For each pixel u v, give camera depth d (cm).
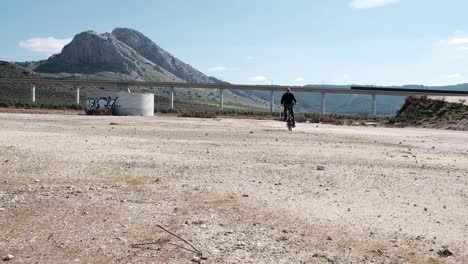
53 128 2127
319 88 13812
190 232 544
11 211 620
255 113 6725
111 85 15550
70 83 14925
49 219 588
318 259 470
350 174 979
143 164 1044
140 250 484
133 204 673
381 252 493
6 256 457
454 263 466
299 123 3975
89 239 515
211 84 15088
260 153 1318
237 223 586
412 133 2723
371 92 13138
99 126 2391
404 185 871
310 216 629
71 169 948
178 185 816
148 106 5284
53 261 452
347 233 557
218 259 463
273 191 784
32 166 962
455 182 916
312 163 1136
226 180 876
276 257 472
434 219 632
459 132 2961
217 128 2503
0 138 1511
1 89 16175
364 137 2169
